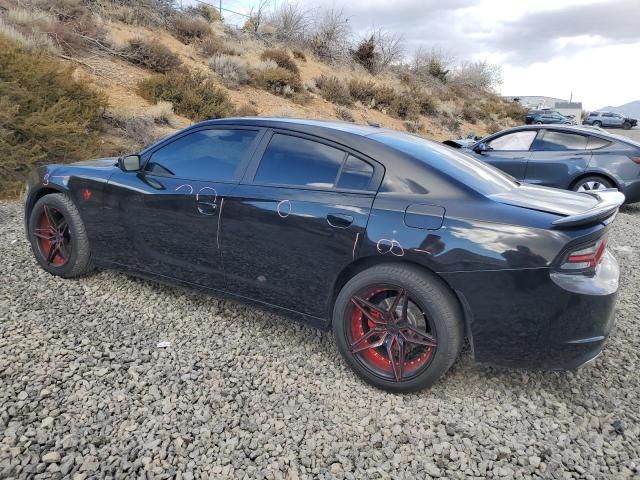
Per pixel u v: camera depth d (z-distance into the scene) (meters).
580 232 2.57
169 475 2.22
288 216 3.07
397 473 2.33
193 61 16.84
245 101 15.40
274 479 2.25
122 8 17.38
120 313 3.68
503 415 2.79
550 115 37.25
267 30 25.36
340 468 2.34
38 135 7.27
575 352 2.67
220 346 3.35
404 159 2.95
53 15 13.42
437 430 2.64
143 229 3.72
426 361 2.81
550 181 8.57
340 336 3.03
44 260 4.25
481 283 2.62
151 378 2.92
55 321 3.48
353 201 2.93
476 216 2.68
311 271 3.07
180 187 3.53
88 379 2.86
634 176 8.05
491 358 2.75
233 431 2.54
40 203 4.15
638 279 5.12
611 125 45.81
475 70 41.78
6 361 2.95
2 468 2.17
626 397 3.00
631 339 3.72
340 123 3.47
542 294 2.56
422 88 29.73
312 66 24.33
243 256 3.30
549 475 2.35
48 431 2.42
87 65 12.28
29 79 7.86
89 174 3.96
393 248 2.78
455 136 24.08
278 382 2.99
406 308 2.84
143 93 12.08
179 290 4.14
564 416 2.80
